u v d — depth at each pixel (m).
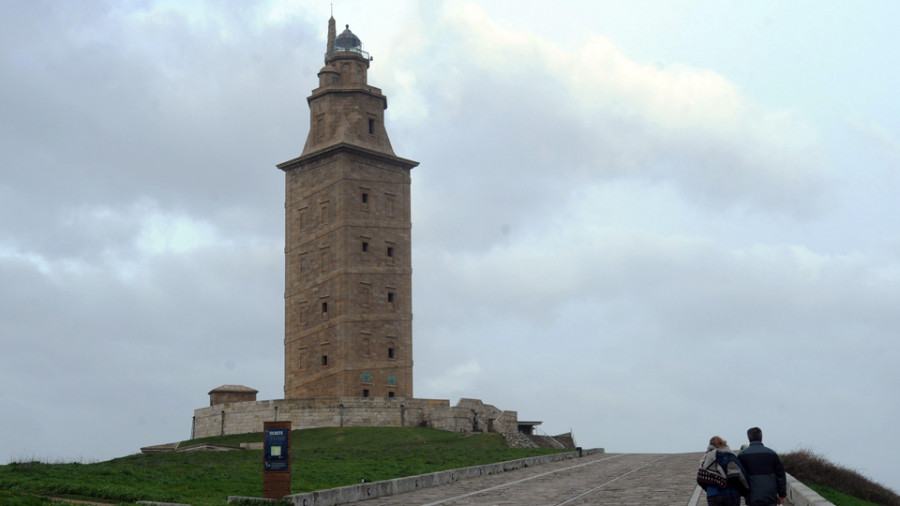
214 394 92.81
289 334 97.31
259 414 87.44
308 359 95.06
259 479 42.50
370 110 98.62
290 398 91.06
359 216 95.12
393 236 97.06
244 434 86.12
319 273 95.44
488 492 39.00
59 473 40.47
